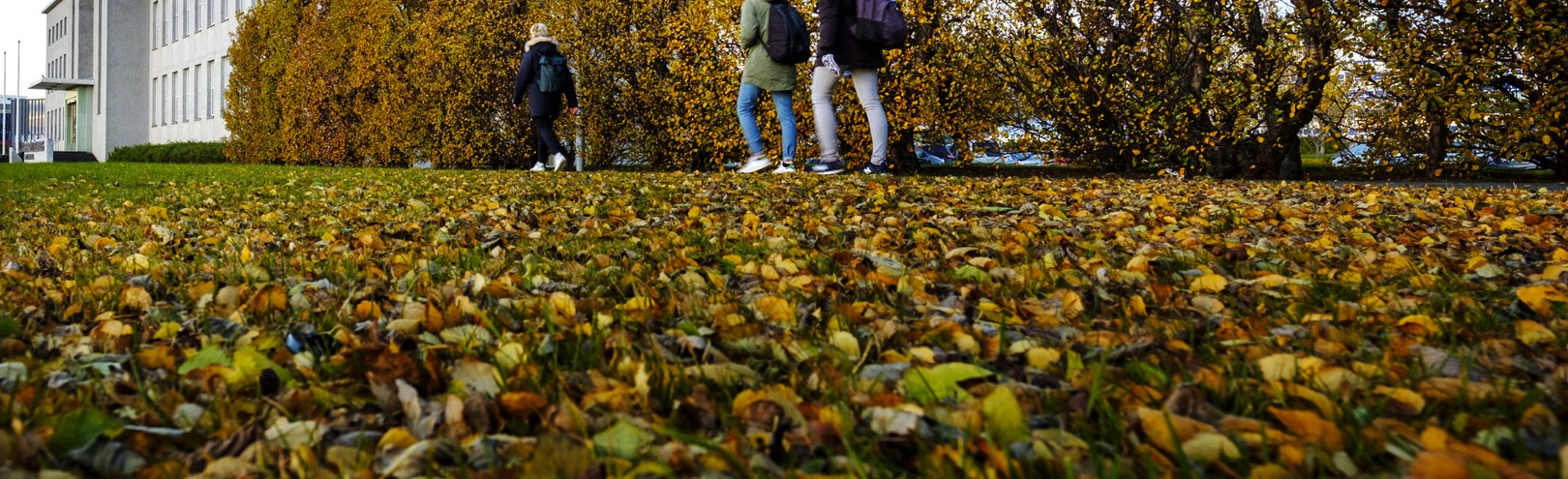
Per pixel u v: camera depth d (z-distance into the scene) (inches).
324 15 730.8
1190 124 370.9
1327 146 368.5
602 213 214.4
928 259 132.5
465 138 562.6
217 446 55.5
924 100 393.7
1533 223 187.2
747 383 67.2
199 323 89.8
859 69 336.5
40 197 301.4
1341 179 405.1
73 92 2271.2
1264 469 47.6
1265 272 121.1
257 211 237.1
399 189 303.0
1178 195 255.1
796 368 70.8
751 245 147.0
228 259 133.5
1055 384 67.0
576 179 332.8
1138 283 111.9
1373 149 358.9
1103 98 375.9
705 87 429.7
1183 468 48.5
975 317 90.7
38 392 61.9
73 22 2246.6
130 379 70.1
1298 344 78.1
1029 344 76.9
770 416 58.8
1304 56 350.6
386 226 188.4
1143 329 85.2
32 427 57.4
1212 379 64.4
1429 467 44.7
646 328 84.5
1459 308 90.2
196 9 1517.0
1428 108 327.9
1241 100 356.8
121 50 1784.0
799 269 121.3
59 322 96.7
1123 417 56.9
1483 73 315.0
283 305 96.0
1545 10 304.0
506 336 80.9
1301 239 157.4
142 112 1818.4
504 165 570.6
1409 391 59.7
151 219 219.1
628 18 504.7
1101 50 378.9
